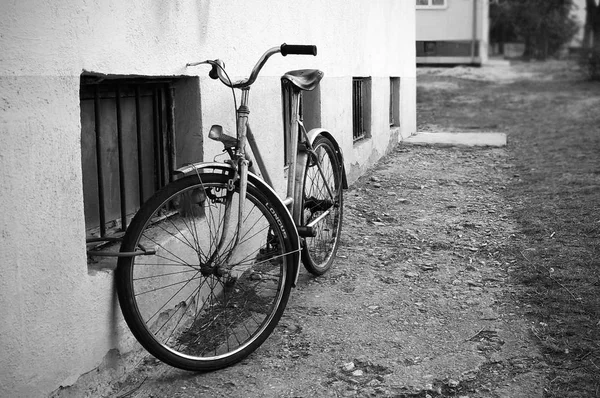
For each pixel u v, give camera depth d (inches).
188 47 149.3
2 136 95.3
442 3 856.3
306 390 127.1
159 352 124.0
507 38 1958.7
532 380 129.4
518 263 192.9
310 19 237.0
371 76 341.4
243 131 141.9
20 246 99.2
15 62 97.6
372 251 205.2
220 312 156.3
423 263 194.9
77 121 111.0
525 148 420.2
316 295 170.4
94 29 115.4
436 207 261.4
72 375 111.7
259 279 175.6
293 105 168.2
